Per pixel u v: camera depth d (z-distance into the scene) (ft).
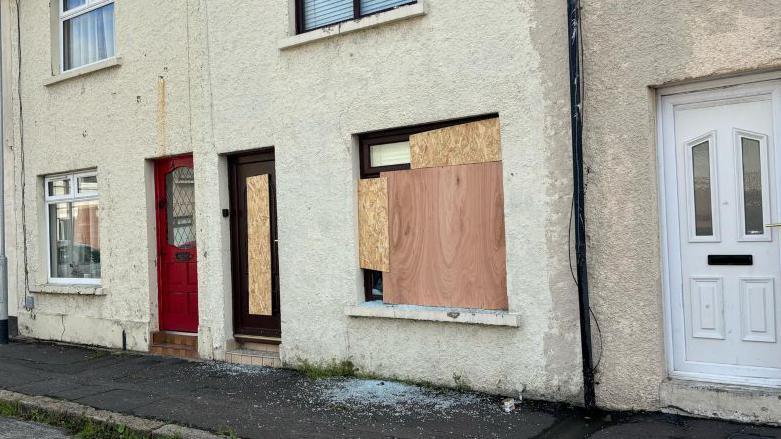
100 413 19.31
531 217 18.39
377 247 21.75
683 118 16.97
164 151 27.50
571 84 17.31
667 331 17.10
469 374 19.60
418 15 20.34
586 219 17.48
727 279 16.48
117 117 29.32
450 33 19.81
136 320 28.73
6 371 25.61
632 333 16.96
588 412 17.17
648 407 16.81
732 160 16.38
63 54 32.86
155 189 28.76
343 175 22.25
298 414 18.40
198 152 26.14
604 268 17.29
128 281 29.04
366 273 22.47
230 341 25.66
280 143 23.76
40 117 32.86
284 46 23.32
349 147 22.08
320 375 22.22
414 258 21.02
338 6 23.20
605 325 17.30
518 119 18.56
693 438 14.96
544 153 18.15
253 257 25.21
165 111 27.43
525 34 18.43
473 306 19.89
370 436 16.40
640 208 16.79
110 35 30.68
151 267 28.37
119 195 29.32
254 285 25.21
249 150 24.94
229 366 24.61
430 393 19.63
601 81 17.25
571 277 17.79
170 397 20.77
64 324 31.78
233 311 25.90
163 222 28.66
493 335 19.12
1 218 31.78
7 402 21.29
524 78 18.47
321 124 22.72
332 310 22.54
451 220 20.26
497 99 18.95
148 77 28.04
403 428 16.84
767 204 15.97
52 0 32.60
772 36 15.16
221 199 25.68
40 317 32.99
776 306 15.88
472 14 19.38
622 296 17.06
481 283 19.74
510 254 18.74
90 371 25.12
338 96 22.30
